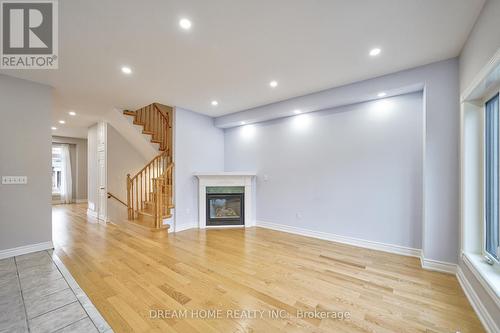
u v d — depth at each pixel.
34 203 3.29
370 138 3.55
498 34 1.60
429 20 2.02
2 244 3.03
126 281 2.45
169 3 1.80
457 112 2.60
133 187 5.42
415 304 2.04
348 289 2.29
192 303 2.05
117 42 2.35
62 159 8.52
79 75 3.12
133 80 3.31
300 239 4.03
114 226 4.93
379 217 3.46
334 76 3.19
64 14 1.92
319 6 1.84
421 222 3.13
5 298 2.13
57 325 1.76
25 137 3.23
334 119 3.93
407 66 2.87
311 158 4.22
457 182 2.59
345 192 3.79
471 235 2.29
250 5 1.82
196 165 5.08
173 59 2.71
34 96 3.31
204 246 3.64
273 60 2.74
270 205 4.85
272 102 4.36
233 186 5.05
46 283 2.40
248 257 3.16
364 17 1.98
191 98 4.12
